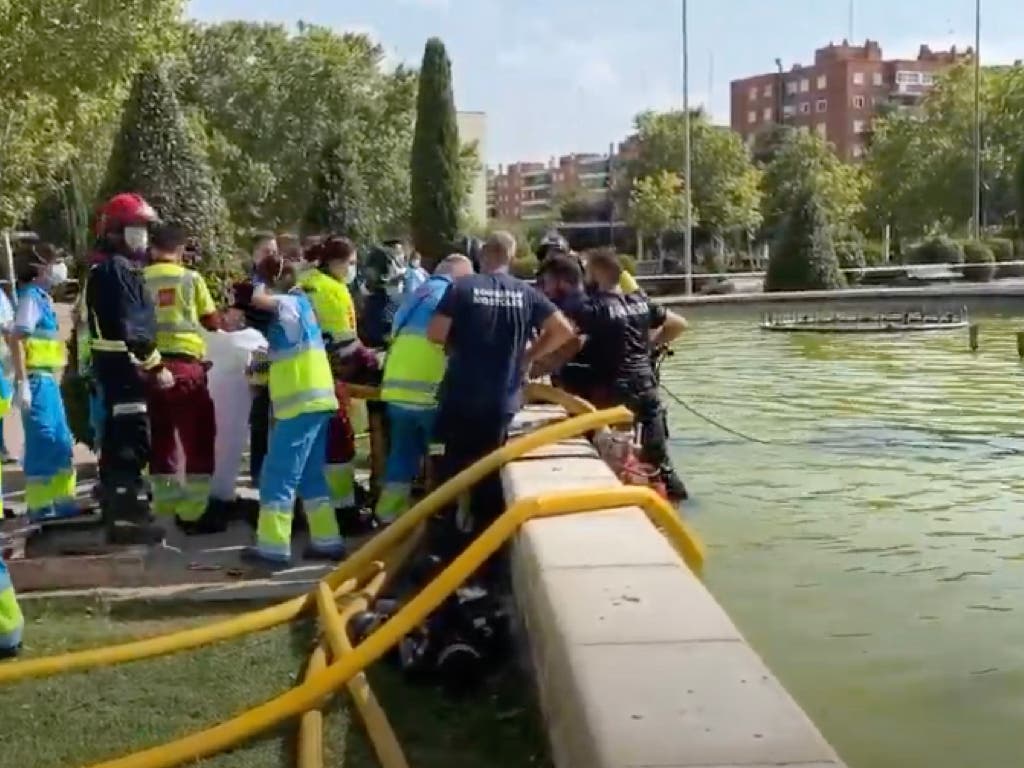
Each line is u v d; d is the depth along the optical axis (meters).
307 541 7.67
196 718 4.72
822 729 5.39
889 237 73.94
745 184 74.62
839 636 6.66
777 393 17.84
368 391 8.08
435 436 6.51
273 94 53.72
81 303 7.91
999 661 6.23
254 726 4.39
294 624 5.81
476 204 104.44
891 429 14.23
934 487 10.77
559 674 3.33
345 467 7.84
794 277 39.50
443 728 4.63
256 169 50.56
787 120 160.25
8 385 6.27
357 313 10.48
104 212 7.18
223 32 54.03
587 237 91.19
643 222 72.50
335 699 4.75
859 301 36.41
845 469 11.69
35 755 4.41
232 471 8.20
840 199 76.62
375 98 57.75
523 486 5.46
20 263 8.02
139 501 7.23
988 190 68.88
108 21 20.61
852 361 22.14
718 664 3.19
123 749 4.45
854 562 8.22
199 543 7.65
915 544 8.71
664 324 9.49
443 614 5.16
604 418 6.72
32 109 23.25
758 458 12.36
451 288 6.48
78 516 7.93
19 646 5.55
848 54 151.62
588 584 3.94
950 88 70.62
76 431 9.38
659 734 2.74
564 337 6.61
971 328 23.61
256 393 8.20
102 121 25.94
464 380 6.40
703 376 20.14
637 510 5.07
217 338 8.13
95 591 6.54
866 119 151.50
